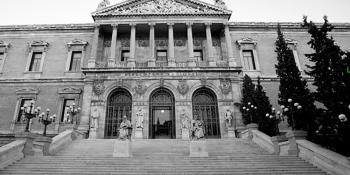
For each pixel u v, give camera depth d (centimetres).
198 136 1677
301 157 1547
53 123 3031
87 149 1903
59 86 3253
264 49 3506
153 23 3328
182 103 2917
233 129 2788
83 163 1479
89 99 2917
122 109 2956
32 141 1653
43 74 3334
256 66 3384
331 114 1470
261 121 2428
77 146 2005
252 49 3497
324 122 1509
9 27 3572
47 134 2933
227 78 3042
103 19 3366
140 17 3362
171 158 1584
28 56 3447
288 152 1655
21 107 2870
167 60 3272
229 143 2103
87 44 3488
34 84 3266
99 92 2941
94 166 1426
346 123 1365
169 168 1392
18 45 3519
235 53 3462
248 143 2108
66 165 1435
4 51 3472
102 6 3500
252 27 3619
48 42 3528
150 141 2167
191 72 3058
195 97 3027
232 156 1609
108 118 2894
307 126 1847
